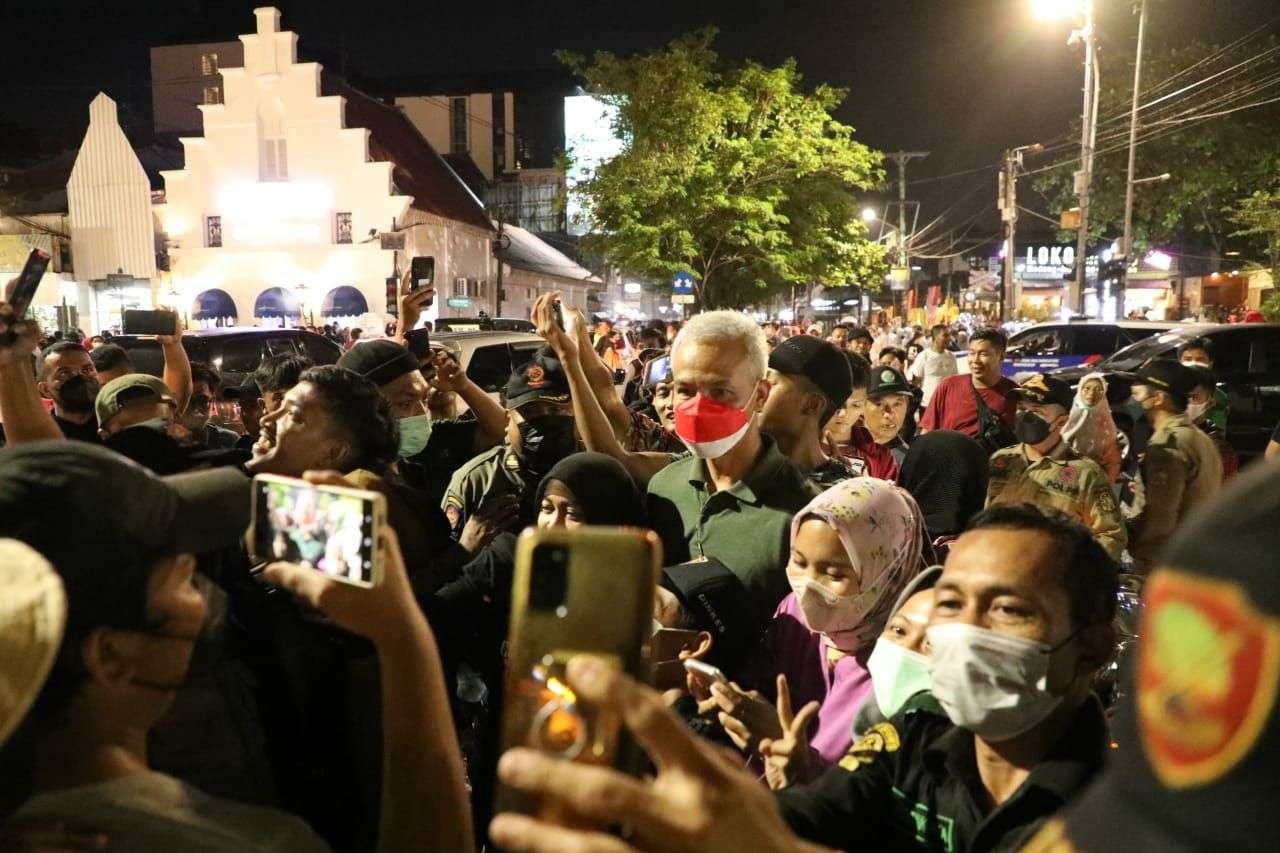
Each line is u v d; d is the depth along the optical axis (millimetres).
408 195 35656
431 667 1432
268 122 35188
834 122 25891
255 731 1706
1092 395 5145
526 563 982
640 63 24531
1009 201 29469
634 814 781
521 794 893
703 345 2895
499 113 65750
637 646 952
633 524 2965
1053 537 1665
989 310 44281
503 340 10727
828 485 3180
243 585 1917
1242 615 546
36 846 1041
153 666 1176
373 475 2566
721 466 3039
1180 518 4473
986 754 1730
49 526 1084
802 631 2561
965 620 1665
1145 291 36031
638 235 24375
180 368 5465
